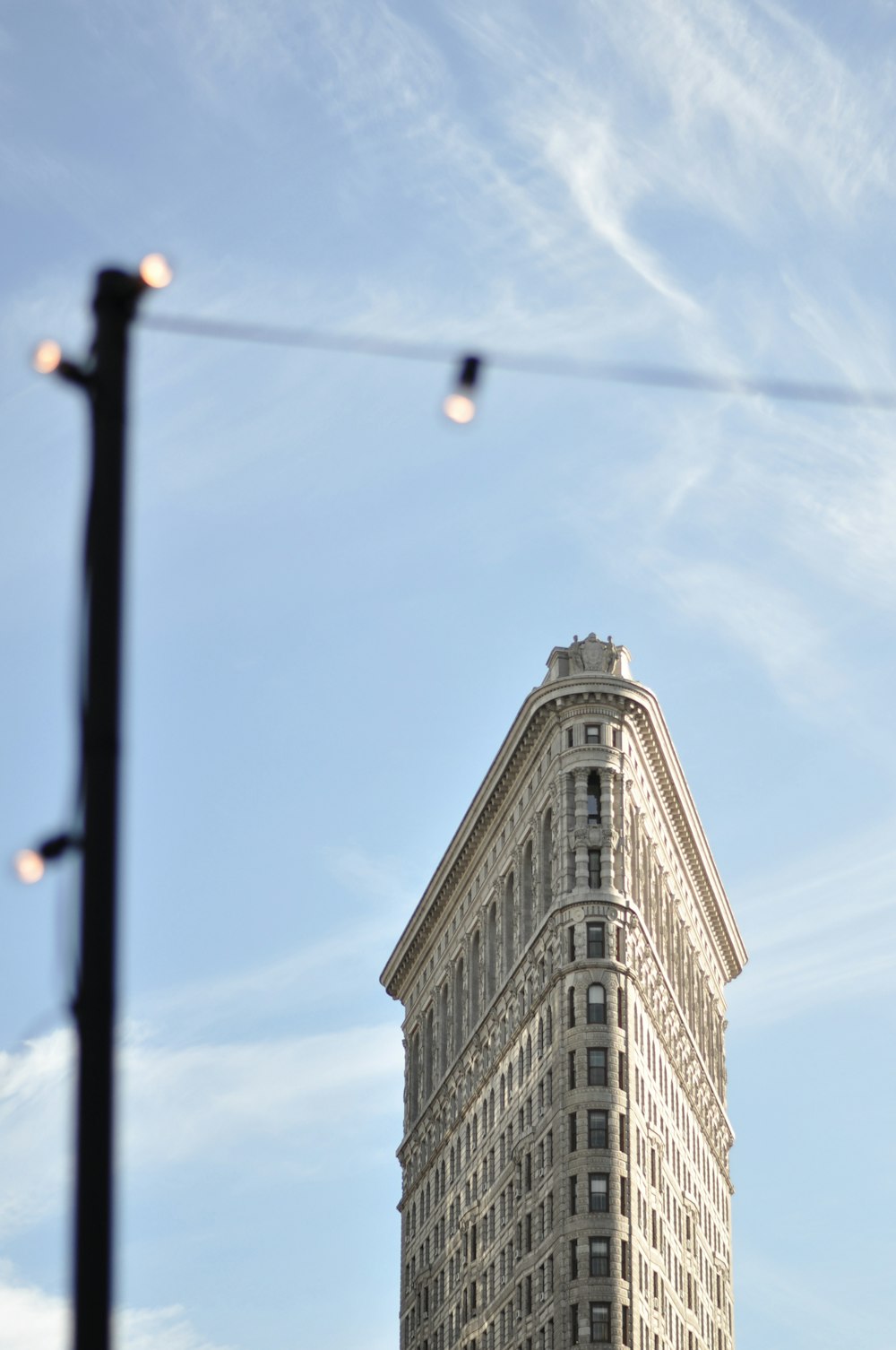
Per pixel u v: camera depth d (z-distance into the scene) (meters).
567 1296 158.38
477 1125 191.62
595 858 172.00
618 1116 163.25
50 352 15.90
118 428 15.93
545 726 178.12
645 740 180.75
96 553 15.70
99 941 14.97
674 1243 179.50
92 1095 14.59
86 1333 14.13
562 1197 161.75
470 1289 187.38
